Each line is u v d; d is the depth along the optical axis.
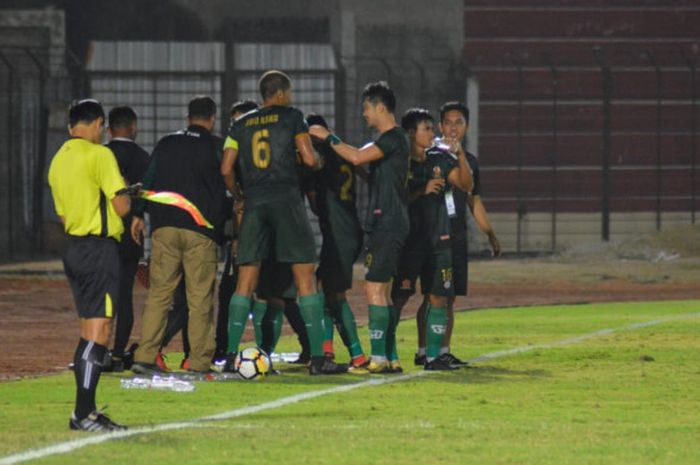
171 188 41.03
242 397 36.22
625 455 27.50
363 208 113.19
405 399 35.78
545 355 47.06
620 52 123.94
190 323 41.06
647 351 48.31
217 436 29.34
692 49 124.56
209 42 119.19
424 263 42.41
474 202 45.16
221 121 118.69
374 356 41.72
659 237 114.50
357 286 87.88
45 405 34.72
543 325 60.12
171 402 35.28
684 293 84.00
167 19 119.06
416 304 72.88
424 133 42.34
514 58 122.50
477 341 52.53
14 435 29.36
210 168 41.16
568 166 122.75
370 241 41.38
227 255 44.19
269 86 40.66
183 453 27.28
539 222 122.12
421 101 119.44
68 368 44.62
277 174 40.44
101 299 30.42
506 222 121.69
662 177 123.75
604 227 119.62
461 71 119.50
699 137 123.88
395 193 41.22
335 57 119.19
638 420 32.25
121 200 30.66
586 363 44.56
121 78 117.75
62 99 114.38
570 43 123.69
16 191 113.31
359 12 119.38
